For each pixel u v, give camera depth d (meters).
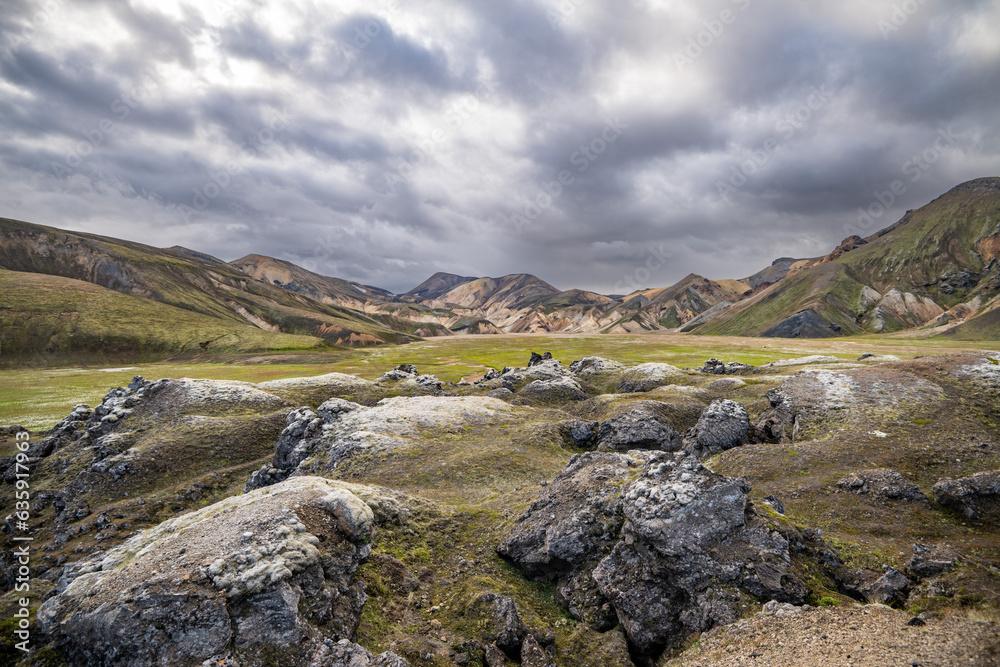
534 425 59.16
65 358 171.00
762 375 91.94
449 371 139.88
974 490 29.36
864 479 34.41
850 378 54.59
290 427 56.19
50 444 59.22
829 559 23.39
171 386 70.44
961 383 48.44
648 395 75.56
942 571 21.70
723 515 22.97
